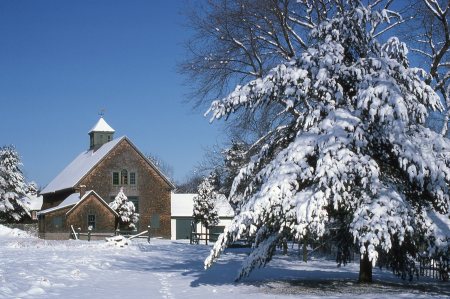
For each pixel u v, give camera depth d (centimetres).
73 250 3384
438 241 1512
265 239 1736
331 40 1734
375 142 1599
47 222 5706
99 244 3928
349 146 1543
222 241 1550
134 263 2589
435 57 2417
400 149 1528
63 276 1880
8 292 1430
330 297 1430
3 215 7944
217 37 2791
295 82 1650
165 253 3250
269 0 2562
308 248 3122
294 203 1502
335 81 1655
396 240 1513
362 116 1603
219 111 1742
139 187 6525
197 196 7081
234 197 1947
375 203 1448
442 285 1708
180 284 1766
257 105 1761
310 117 1630
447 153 1588
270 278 1952
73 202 5959
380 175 1556
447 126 2228
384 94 1527
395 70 1623
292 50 2661
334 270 2338
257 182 1702
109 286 1688
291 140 1784
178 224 7162
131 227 6034
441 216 1557
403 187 1592
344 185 1495
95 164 6341
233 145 3031
